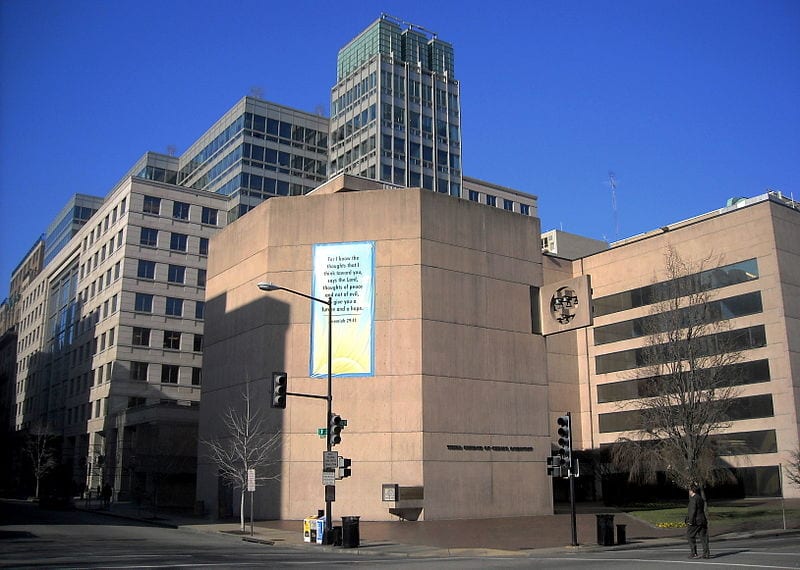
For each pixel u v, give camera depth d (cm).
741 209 5731
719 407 4456
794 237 5666
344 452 3909
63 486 6200
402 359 3988
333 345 4056
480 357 4197
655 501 5441
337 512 3834
